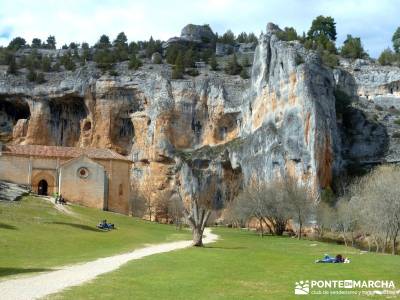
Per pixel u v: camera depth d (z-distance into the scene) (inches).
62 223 2588.6
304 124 4825.3
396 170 4037.9
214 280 1137.4
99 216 3348.9
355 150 5418.3
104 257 1578.5
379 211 2645.2
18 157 4082.2
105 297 895.1
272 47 5551.2
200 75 6496.1
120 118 6417.3
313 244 2650.1
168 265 1398.9
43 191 4101.9
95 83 6363.2
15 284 1005.8
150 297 916.0
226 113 6141.7
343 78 6323.8
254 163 5265.8
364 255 1983.3
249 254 1793.8
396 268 1444.4
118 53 7160.4
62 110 6520.7
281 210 3580.2
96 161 4232.3
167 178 5915.4
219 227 4869.6
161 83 6259.8
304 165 4731.8
